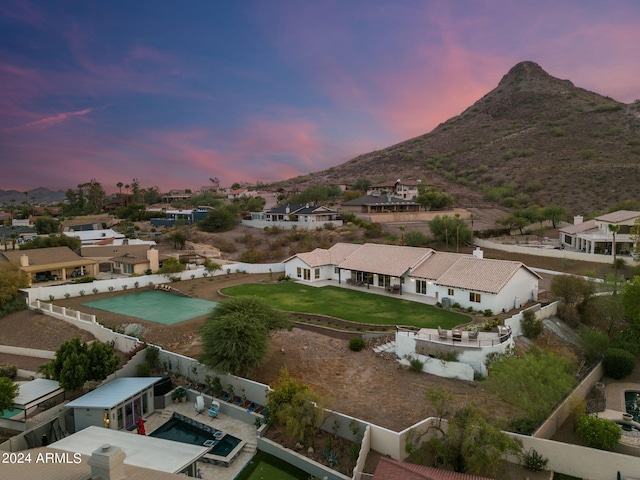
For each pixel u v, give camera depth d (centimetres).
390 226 8950
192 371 3284
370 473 2236
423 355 3341
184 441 2653
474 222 10000
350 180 18750
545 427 2605
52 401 2973
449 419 2355
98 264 6812
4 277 4866
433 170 17762
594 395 3297
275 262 7325
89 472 1417
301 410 2439
